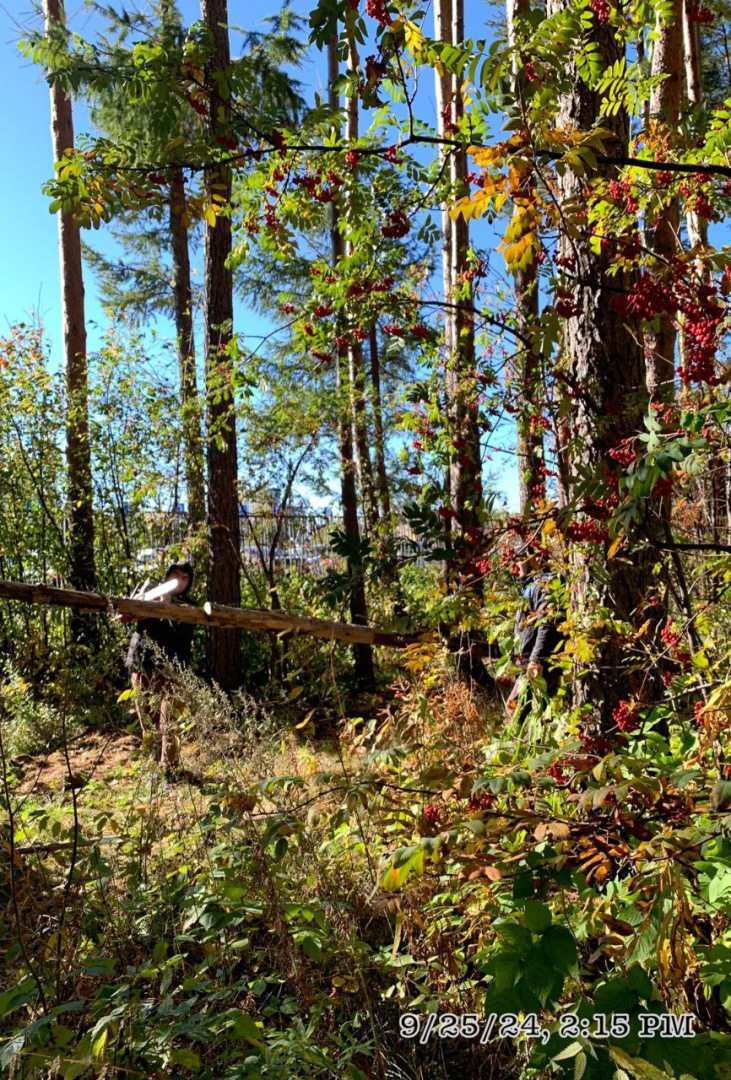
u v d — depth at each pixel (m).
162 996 2.23
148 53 2.73
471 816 1.86
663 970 1.56
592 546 2.78
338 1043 2.17
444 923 2.44
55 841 3.61
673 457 1.74
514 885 1.80
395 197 3.59
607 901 2.01
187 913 2.63
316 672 7.52
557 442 3.44
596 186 2.90
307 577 9.04
